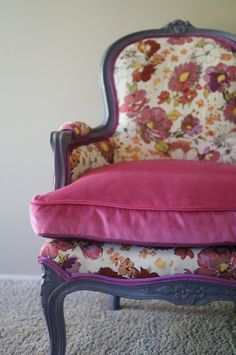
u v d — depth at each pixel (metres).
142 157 1.33
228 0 1.49
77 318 1.25
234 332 1.17
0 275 1.64
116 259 0.83
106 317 1.26
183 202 0.79
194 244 0.79
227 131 1.31
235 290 0.80
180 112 1.34
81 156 1.04
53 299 0.85
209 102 1.32
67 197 0.83
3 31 1.53
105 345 1.10
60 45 1.54
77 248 0.84
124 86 1.36
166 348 1.08
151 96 1.35
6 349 1.07
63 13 1.52
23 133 1.58
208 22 1.50
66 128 1.04
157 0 1.50
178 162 1.12
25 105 1.57
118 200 0.81
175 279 0.81
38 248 1.63
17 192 1.61
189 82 1.34
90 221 0.81
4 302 1.37
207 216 0.77
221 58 1.33
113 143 1.33
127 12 1.51
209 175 0.89
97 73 1.55
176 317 1.26
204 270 0.80
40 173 1.60
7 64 1.55
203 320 1.24
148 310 1.31
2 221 1.63
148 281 0.81
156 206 0.79
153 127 1.34
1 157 1.60
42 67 1.55
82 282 0.84
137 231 0.79
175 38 1.39
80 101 1.57
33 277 1.63
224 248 0.81
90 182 0.87
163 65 1.36
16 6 1.52
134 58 1.37
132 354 1.05
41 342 1.10
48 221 0.81
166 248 0.82
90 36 1.53
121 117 1.36
